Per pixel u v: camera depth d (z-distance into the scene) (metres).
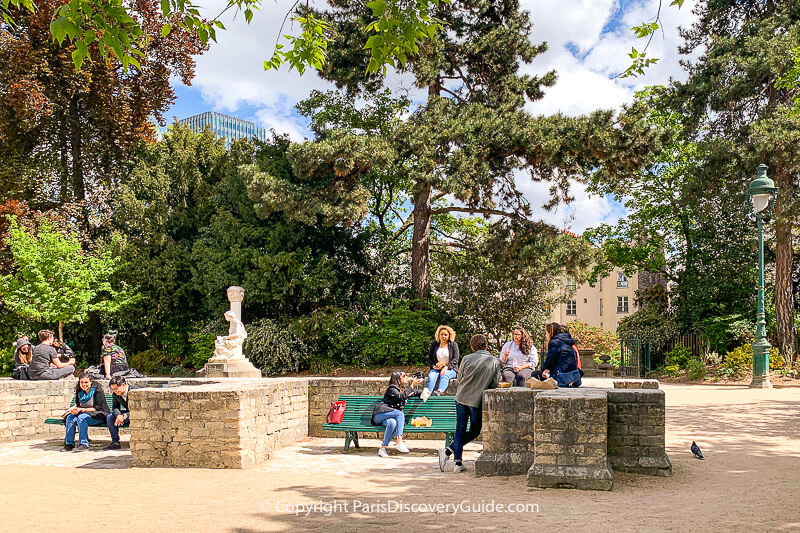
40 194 29.67
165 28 6.94
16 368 13.61
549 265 24.70
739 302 29.17
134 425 9.15
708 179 24.39
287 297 28.95
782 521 5.70
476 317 28.09
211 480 8.03
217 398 8.92
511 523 5.80
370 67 7.46
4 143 28.53
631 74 9.04
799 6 24.09
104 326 32.06
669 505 6.39
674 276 34.94
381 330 26.66
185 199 32.50
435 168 23.05
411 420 10.12
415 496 6.98
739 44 25.30
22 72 25.89
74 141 30.05
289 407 11.05
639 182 33.47
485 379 8.55
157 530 5.65
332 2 26.02
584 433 7.31
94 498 7.02
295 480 7.99
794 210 22.31
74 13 5.89
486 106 26.64
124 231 31.34
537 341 27.92
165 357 30.31
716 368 23.86
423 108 25.22
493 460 8.20
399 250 32.28
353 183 25.38
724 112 26.48
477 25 26.66
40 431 12.62
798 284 28.98
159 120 30.11
